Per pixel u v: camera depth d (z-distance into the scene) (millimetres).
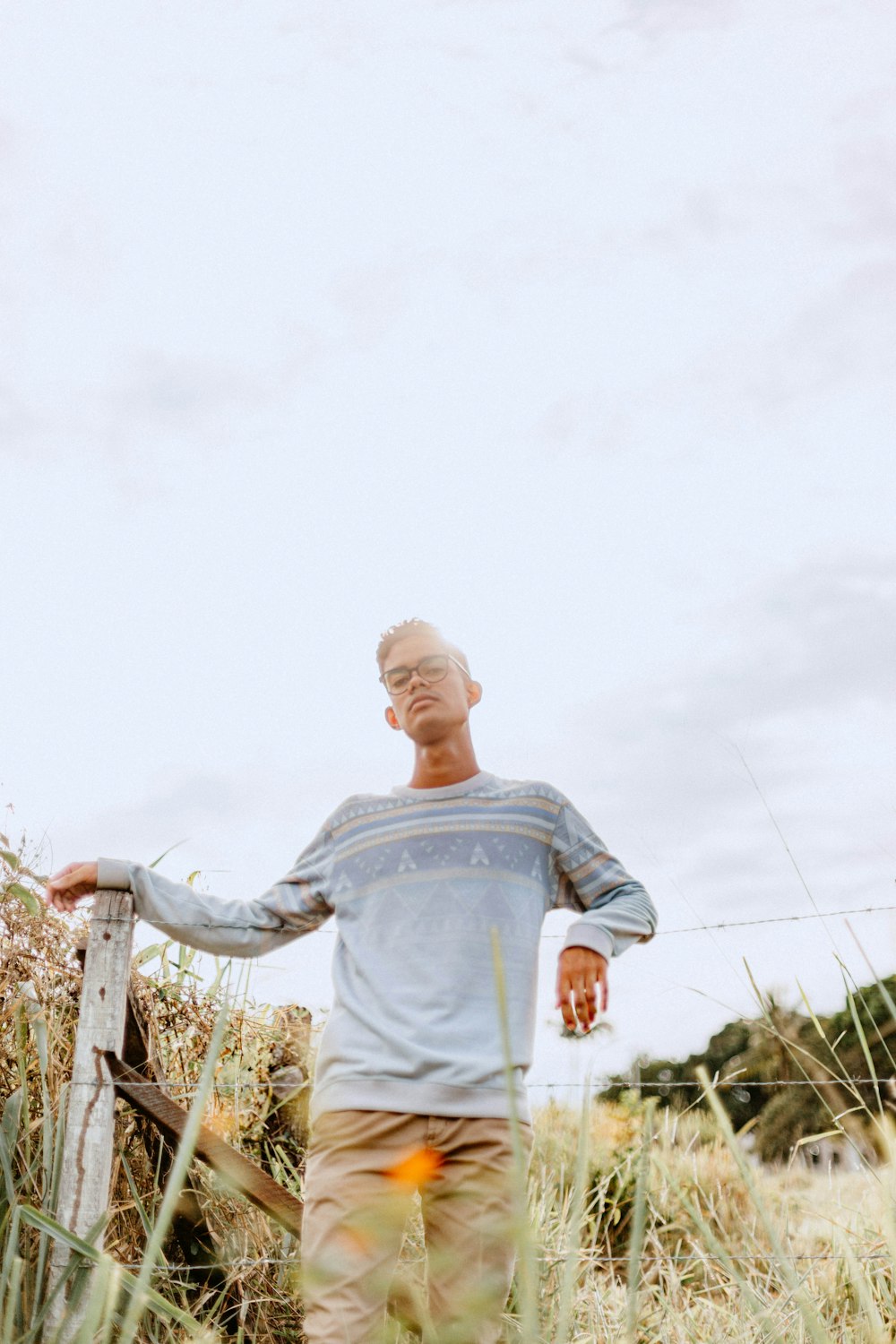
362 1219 1500
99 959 2543
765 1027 2084
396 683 2438
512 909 2248
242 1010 3207
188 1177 2709
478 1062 2090
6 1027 2791
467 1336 945
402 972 2209
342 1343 1875
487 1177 2021
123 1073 2504
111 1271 1129
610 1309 2529
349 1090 2137
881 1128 1366
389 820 2389
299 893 2488
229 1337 2553
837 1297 1959
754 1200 1099
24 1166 2475
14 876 2902
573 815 2418
